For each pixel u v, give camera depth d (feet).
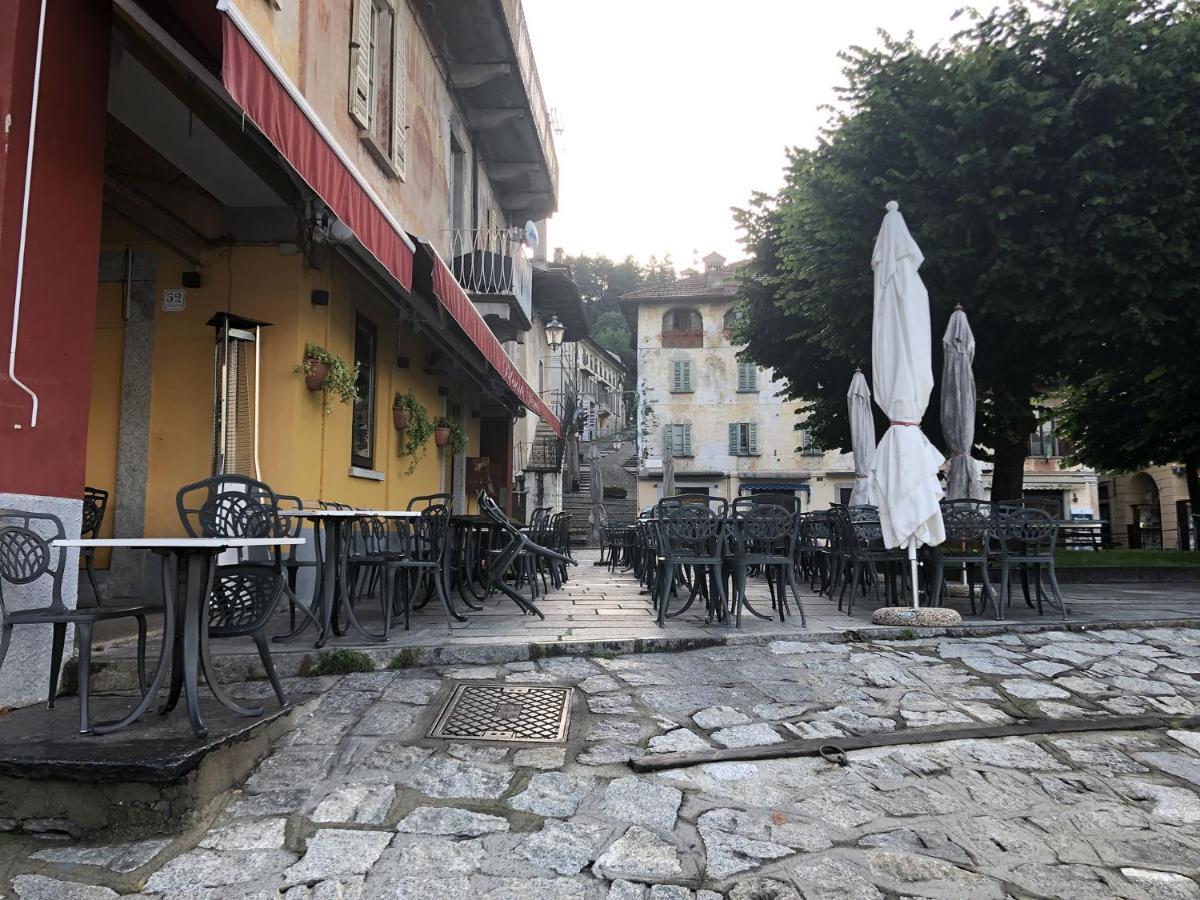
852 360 43.68
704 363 119.85
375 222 19.13
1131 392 53.21
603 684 14.38
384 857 9.01
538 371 95.45
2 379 11.81
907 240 21.61
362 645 15.87
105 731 10.59
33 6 12.44
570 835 9.52
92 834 9.44
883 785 11.02
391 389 32.68
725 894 8.44
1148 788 11.18
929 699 14.15
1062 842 9.74
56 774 9.41
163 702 12.64
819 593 28.04
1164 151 33.12
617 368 220.64
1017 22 36.83
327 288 25.09
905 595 23.34
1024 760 11.91
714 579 19.75
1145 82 33.12
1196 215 32.55
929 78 37.14
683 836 9.59
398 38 30.53
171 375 22.85
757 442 117.50
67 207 13.08
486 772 11.05
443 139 38.86
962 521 21.21
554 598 26.86
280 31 20.68
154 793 9.49
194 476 22.53
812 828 9.87
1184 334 37.40
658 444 118.62
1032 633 18.56
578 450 111.65
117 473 22.57
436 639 16.69
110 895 8.34
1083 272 34.17
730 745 12.05
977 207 35.45
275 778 10.82
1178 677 15.57
